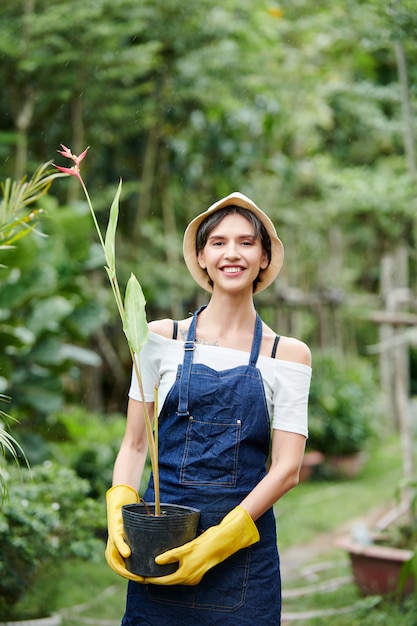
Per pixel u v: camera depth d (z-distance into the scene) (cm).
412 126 549
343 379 984
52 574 442
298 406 229
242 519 214
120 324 889
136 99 752
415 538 482
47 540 363
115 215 223
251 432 224
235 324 236
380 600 434
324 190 916
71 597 458
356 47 658
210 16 691
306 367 232
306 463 848
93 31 620
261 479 228
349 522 690
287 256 1029
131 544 210
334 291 971
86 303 608
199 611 221
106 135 791
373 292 1398
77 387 877
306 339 1173
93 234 834
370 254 1302
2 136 641
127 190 788
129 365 916
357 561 463
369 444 987
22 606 418
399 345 651
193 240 242
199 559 207
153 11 671
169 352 234
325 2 638
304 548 608
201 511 221
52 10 617
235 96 780
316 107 810
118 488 230
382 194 630
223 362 230
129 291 222
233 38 724
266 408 228
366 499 777
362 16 518
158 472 222
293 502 757
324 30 677
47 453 544
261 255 237
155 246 868
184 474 224
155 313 924
